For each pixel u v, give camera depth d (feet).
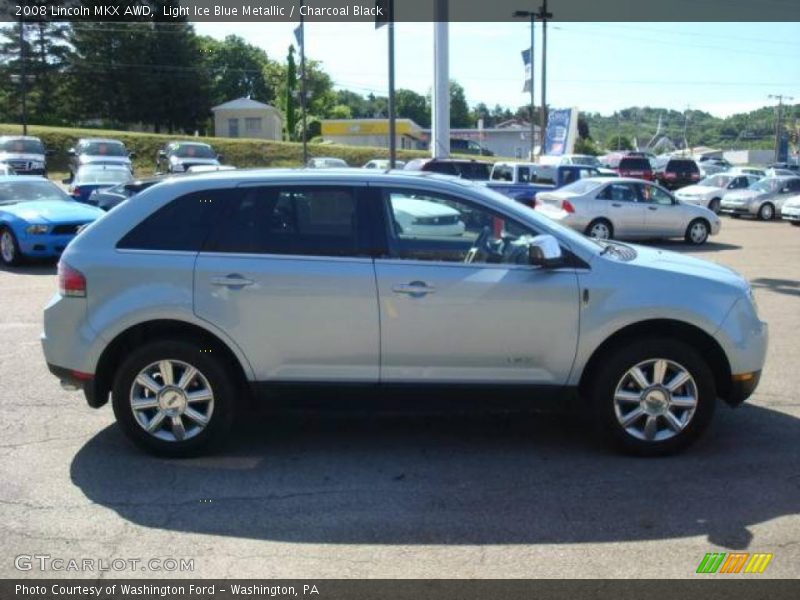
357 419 19.31
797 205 78.79
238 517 14.03
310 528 13.61
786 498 14.75
